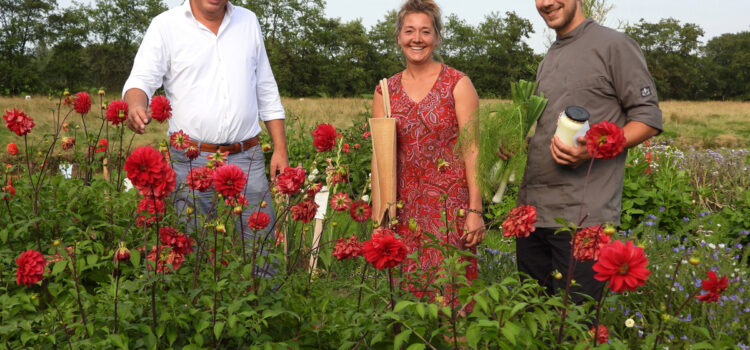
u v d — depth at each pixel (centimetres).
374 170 292
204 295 216
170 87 343
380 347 198
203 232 234
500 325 172
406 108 293
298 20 9450
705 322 291
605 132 174
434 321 192
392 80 305
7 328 205
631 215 578
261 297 219
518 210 196
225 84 339
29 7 7894
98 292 225
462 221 284
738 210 548
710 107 5556
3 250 272
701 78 10625
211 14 332
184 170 334
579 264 267
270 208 353
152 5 8406
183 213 279
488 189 282
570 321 179
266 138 719
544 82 281
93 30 8200
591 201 264
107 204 311
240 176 202
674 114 3522
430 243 198
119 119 332
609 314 283
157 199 203
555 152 257
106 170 372
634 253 146
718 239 475
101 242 298
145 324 199
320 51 9544
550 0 271
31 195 332
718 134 2342
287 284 239
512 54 9769
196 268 221
